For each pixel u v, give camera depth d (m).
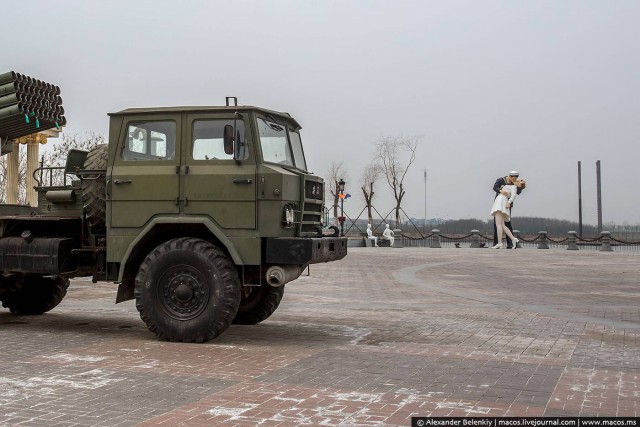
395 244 40.06
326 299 12.87
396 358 7.06
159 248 7.91
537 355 7.29
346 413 4.92
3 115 9.37
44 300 10.60
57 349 7.48
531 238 42.84
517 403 5.26
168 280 7.89
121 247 8.22
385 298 13.05
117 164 8.30
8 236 9.09
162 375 6.14
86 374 6.18
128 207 8.20
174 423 4.65
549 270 20.53
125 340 8.11
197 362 6.75
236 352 7.33
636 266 22.44
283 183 7.80
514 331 9.01
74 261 8.83
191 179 8.02
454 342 8.12
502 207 36.12
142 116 8.28
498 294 13.81
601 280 17.20
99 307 11.68
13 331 8.88
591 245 40.16
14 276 10.11
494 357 7.16
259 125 8.09
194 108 8.11
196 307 7.80
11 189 16.53
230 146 7.79
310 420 4.74
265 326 9.45
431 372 6.38
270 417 4.80
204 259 7.74
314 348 7.64
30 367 6.49
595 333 8.86
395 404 5.19
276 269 7.84
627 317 10.42
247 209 7.85
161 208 8.10
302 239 7.74
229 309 7.72
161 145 8.22
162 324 7.85
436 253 30.25
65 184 9.39
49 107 9.96
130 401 5.23
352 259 25.30
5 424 4.61
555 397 5.46
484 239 43.06
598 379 6.12
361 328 9.27
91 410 4.96
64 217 8.80
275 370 6.40
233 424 4.64
